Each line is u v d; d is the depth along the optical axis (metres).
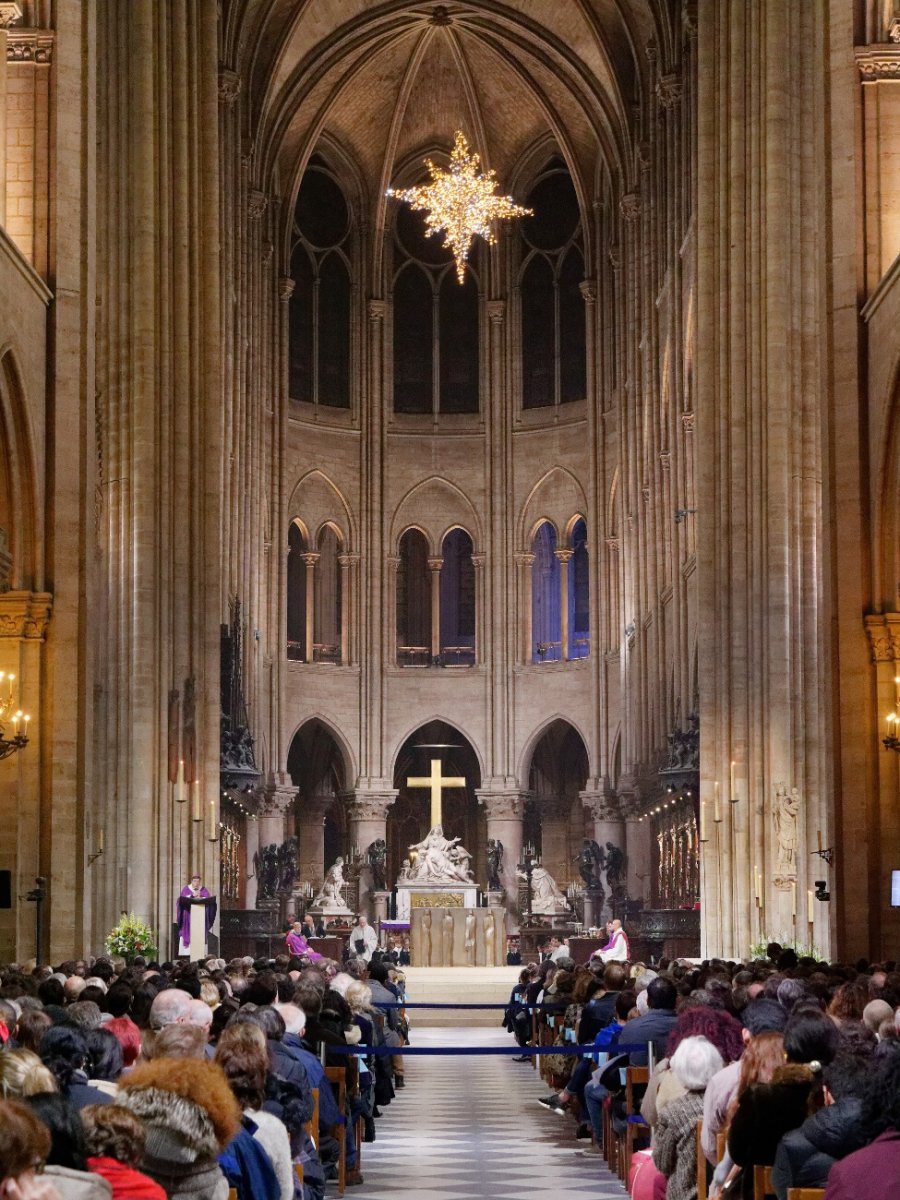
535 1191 17.50
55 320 29.25
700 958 44.12
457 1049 20.25
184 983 18.91
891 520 30.36
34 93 29.62
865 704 30.33
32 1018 12.37
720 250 44.72
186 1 43.78
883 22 31.28
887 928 30.02
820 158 31.66
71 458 29.23
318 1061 15.09
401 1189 17.73
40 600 28.73
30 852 28.58
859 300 30.95
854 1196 7.02
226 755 47.62
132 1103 8.45
